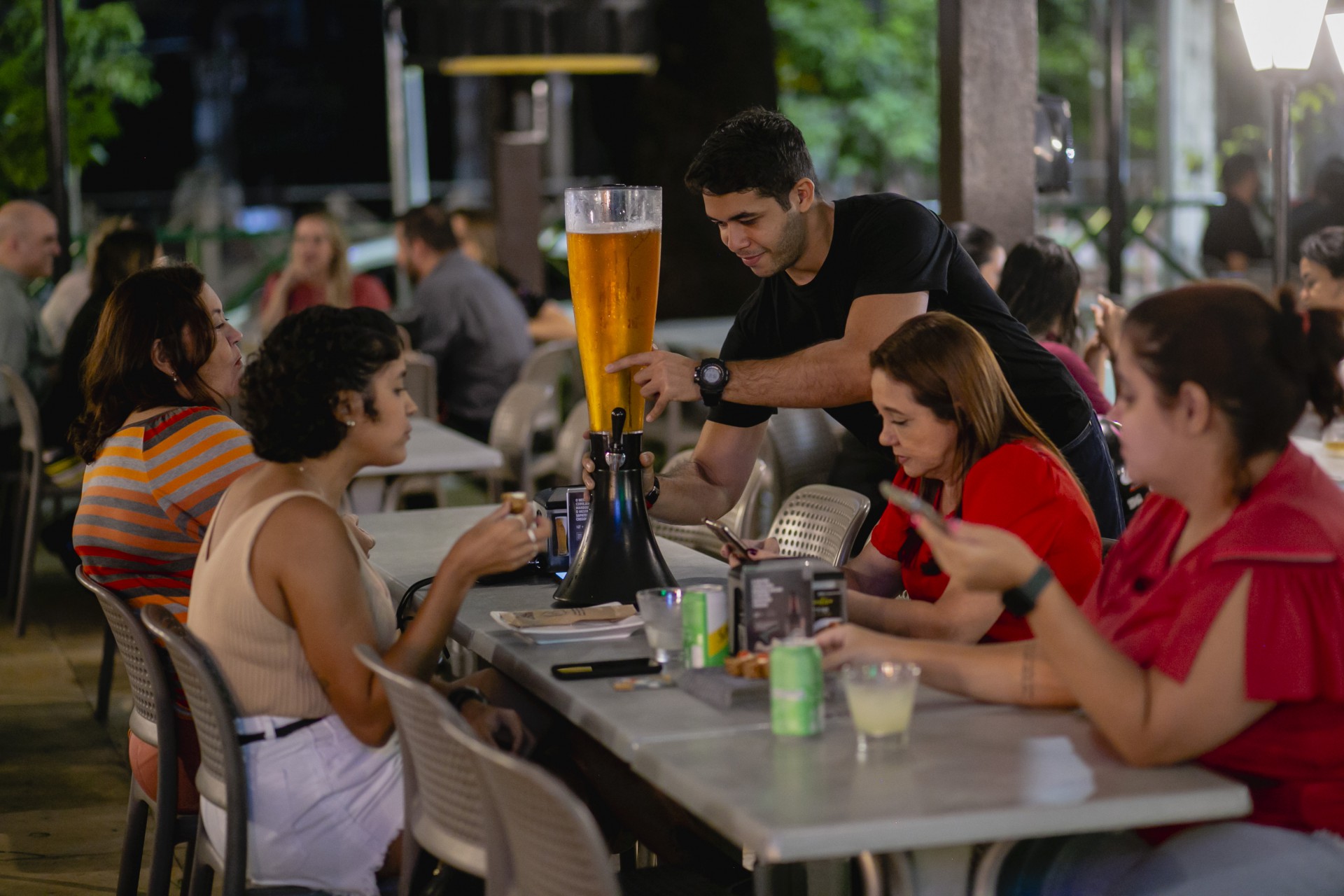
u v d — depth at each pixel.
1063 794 2.13
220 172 23.38
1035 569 2.30
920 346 3.12
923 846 2.03
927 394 3.11
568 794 2.01
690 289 11.63
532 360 8.09
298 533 2.73
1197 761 2.34
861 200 3.80
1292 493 2.30
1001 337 3.84
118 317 3.49
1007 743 2.36
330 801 2.82
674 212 11.62
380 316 2.89
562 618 3.11
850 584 3.50
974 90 6.48
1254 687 2.20
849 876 2.48
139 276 3.53
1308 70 6.05
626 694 2.63
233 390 3.63
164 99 24.25
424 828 2.60
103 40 13.14
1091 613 2.62
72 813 4.66
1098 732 2.42
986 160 6.54
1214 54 17.00
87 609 7.29
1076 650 2.28
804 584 2.70
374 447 2.90
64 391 6.51
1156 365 2.31
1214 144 17.19
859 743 2.34
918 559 3.34
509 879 2.35
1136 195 17.95
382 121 25.72
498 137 11.93
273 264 12.19
